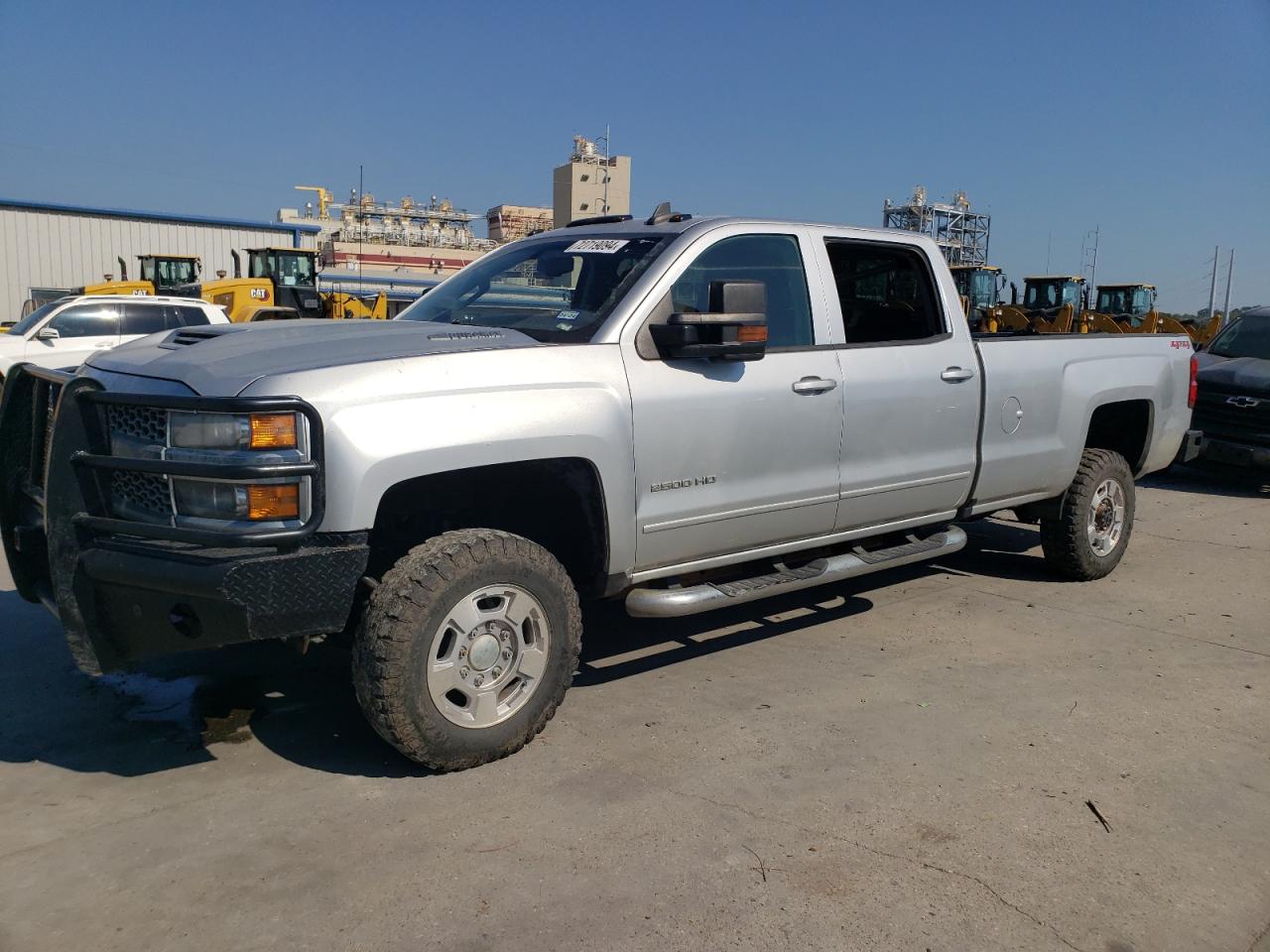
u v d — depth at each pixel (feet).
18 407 12.96
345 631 12.41
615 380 12.64
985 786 11.53
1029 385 18.25
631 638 16.84
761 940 8.62
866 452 15.66
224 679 14.58
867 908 9.11
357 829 10.30
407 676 10.84
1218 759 12.44
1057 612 18.60
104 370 12.03
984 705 13.99
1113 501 20.58
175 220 123.34
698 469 13.52
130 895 9.11
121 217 119.65
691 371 13.43
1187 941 8.78
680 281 13.73
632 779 11.51
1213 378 33.78
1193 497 32.37
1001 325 87.20
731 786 11.38
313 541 10.46
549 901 9.11
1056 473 19.15
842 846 10.16
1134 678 15.19
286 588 10.19
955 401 16.90
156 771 11.62
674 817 10.65
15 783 11.27
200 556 10.08
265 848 9.91
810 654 16.08
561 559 13.71
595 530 12.77
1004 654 16.21
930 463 16.66
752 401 13.99
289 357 11.09
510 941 8.54
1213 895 9.48
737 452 13.93
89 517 11.00
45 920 8.73
